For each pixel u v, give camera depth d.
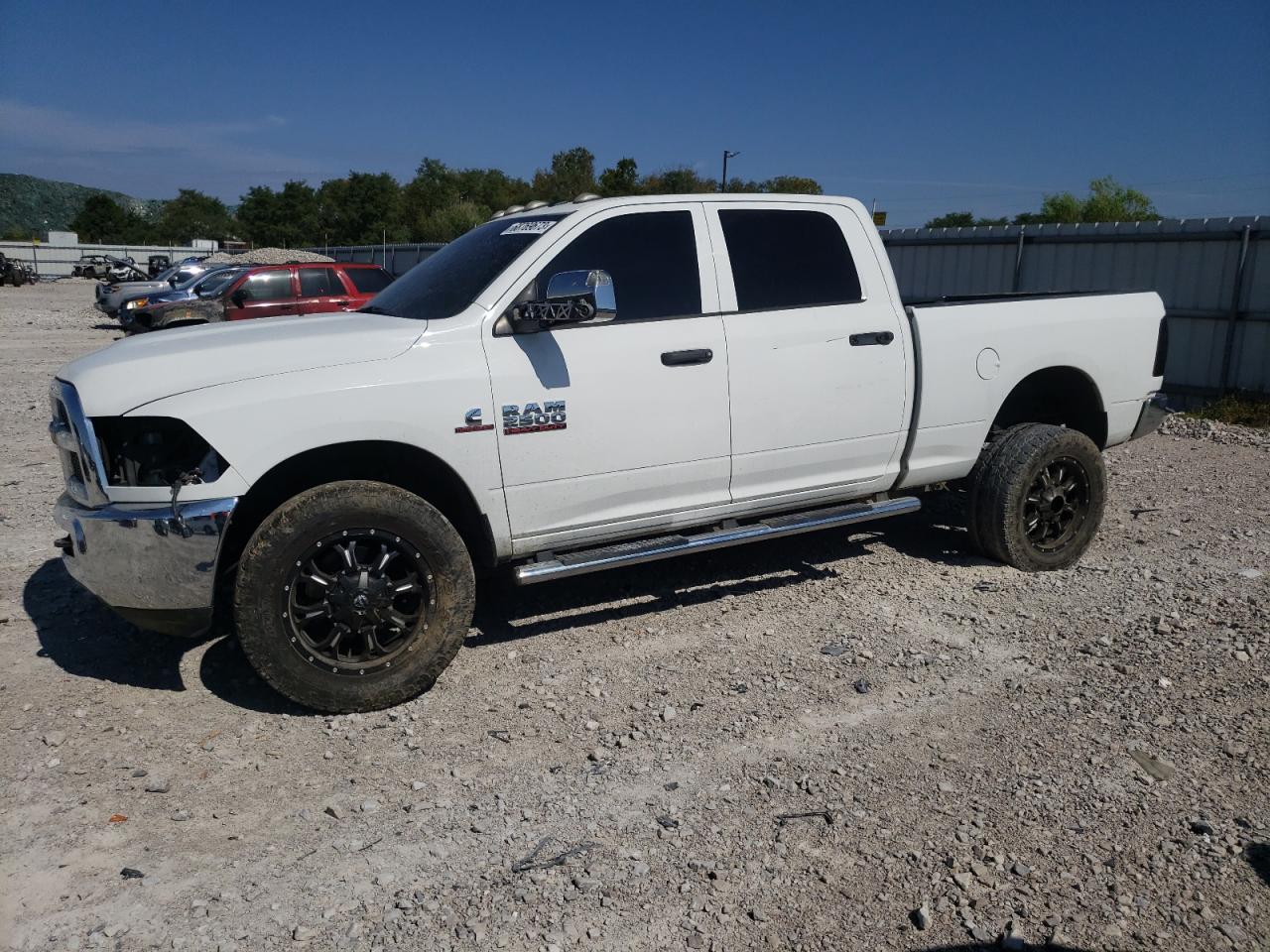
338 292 17.53
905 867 3.14
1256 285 11.97
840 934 2.85
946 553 6.30
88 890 3.05
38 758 3.80
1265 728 3.96
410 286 5.16
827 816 3.41
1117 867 3.12
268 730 4.07
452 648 4.33
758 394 5.05
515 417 4.45
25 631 5.01
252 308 16.95
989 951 2.78
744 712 4.18
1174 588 5.60
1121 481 8.48
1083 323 6.05
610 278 4.45
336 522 4.05
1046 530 5.98
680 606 5.41
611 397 4.66
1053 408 6.56
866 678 4.48
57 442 4.32
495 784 3.65
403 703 4.29
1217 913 2.91
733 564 6.11
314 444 4.07
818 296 5.29
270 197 98.56
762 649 4.83
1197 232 12.45
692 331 4.87
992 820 3.37
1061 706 4.19
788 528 5.21
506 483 4.49
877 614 5.27
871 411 5.43
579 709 4.22
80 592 5.54
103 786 3.62
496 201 82.31
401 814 3.47
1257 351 12.05
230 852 3.25
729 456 5.04
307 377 4.08
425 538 4.21
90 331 23.53
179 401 3.92
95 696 4.32
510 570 4.98
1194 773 3.65
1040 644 4.84
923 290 16.52
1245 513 7.32
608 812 3.46
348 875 3.13
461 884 3.09
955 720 4.09
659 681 4.48
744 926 2.89
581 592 5.64
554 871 3.15
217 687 4.44
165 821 3.42
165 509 3.95
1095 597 5.48
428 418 4.25
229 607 5.20
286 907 2.98
